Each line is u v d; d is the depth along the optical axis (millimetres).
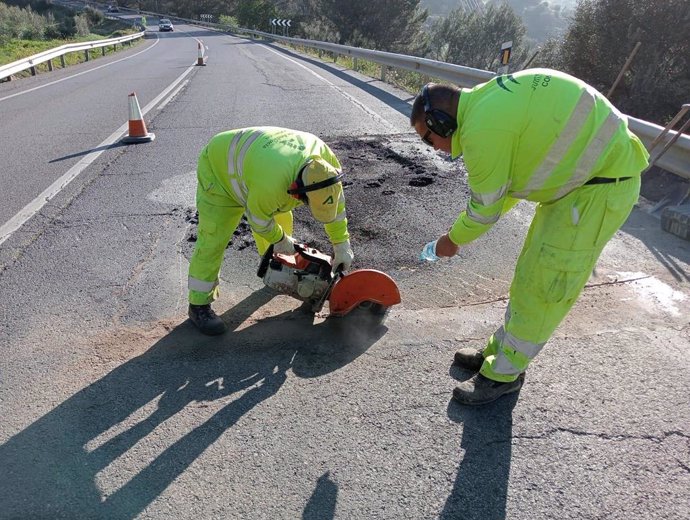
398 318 3111
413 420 2355
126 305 3287
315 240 4168
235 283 3543
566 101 1868
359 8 38688
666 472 2074
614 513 1915
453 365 2703
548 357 2738
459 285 3469
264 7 48406
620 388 2514
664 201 4602
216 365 2727
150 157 6434
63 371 2699
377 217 4527
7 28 31219
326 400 2475
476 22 46250
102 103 10562
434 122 2055
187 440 2260
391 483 2051
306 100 9922
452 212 4598
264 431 2301
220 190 2787
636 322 3002
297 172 2436
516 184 2045
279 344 2889
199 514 1937
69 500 2000
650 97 10094
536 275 2164
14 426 2350
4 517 1937
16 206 4980
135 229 4391
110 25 61031
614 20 10633
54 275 3678
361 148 6500
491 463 2131
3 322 3133
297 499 1988
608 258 3713
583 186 2000
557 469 2100
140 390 2555
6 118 9406
